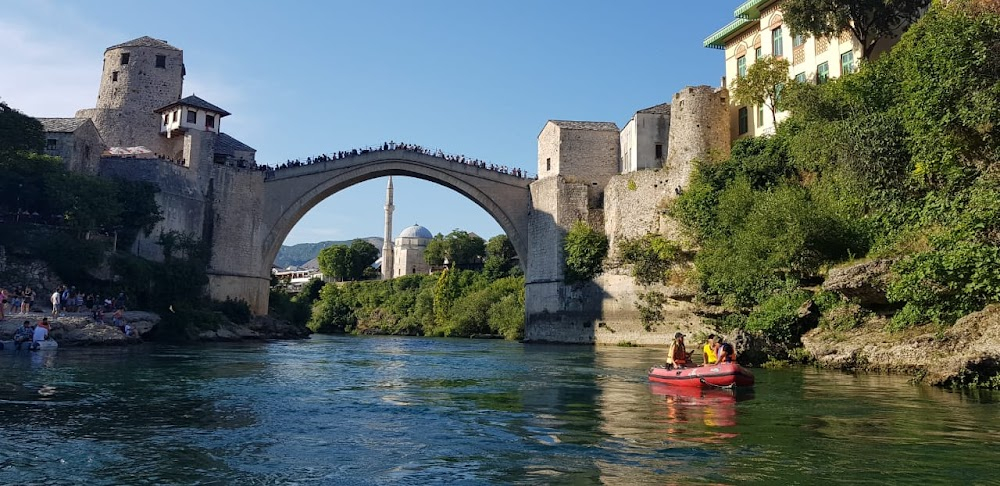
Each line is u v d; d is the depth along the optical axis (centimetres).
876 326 2512
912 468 1019
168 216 5106
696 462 1073
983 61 2355
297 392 1986
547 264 5803
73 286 4341
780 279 3162
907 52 3041
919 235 2556
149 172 5075
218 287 5475
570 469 1041
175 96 6450
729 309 3475
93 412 1546
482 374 2627
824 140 3347
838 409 1566
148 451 1173
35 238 4350
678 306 4788
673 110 5084
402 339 7412
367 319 10344
